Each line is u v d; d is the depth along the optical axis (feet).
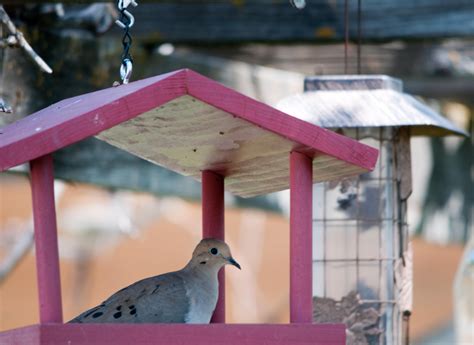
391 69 58.03
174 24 52.08
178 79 29.94
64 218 86.12
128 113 29.84
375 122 39.86
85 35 49.65
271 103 55.52
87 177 51.11
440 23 51.42
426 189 60.23
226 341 30.12
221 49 55.93
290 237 32.83
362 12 51.70
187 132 32.32
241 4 47.11
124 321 32.32
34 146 29.60
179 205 86.79
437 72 58.08
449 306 90.38
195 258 34.65
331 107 40.68
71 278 86.63
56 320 30.48
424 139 60.49
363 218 42.73
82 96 34.40
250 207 57.11
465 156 60.59
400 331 42.78
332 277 42.63
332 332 30.35
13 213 87.20
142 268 87.61
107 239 86.79
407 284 43.32
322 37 51.88
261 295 88.48
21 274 85.25
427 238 60.23
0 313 85.05
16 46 40.19
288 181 37.86
